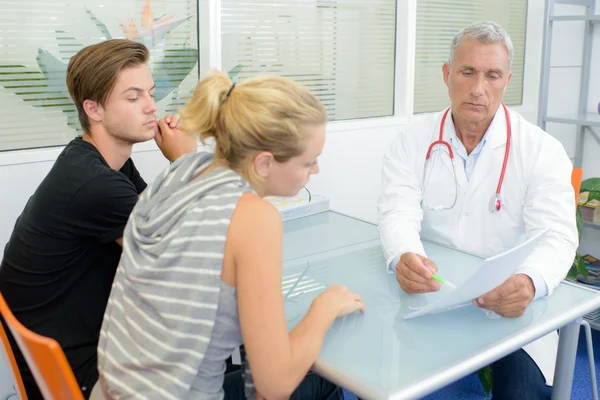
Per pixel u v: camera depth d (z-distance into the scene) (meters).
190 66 2.33
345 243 1.81
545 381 1.71
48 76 2.05
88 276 1.41
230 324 1.06
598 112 3.10
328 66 2.66
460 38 1.80
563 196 1.73
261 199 1.06
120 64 1.50
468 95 1.77
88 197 1.35
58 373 1.00
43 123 2.08
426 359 1.14
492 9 3.13
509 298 1.32
